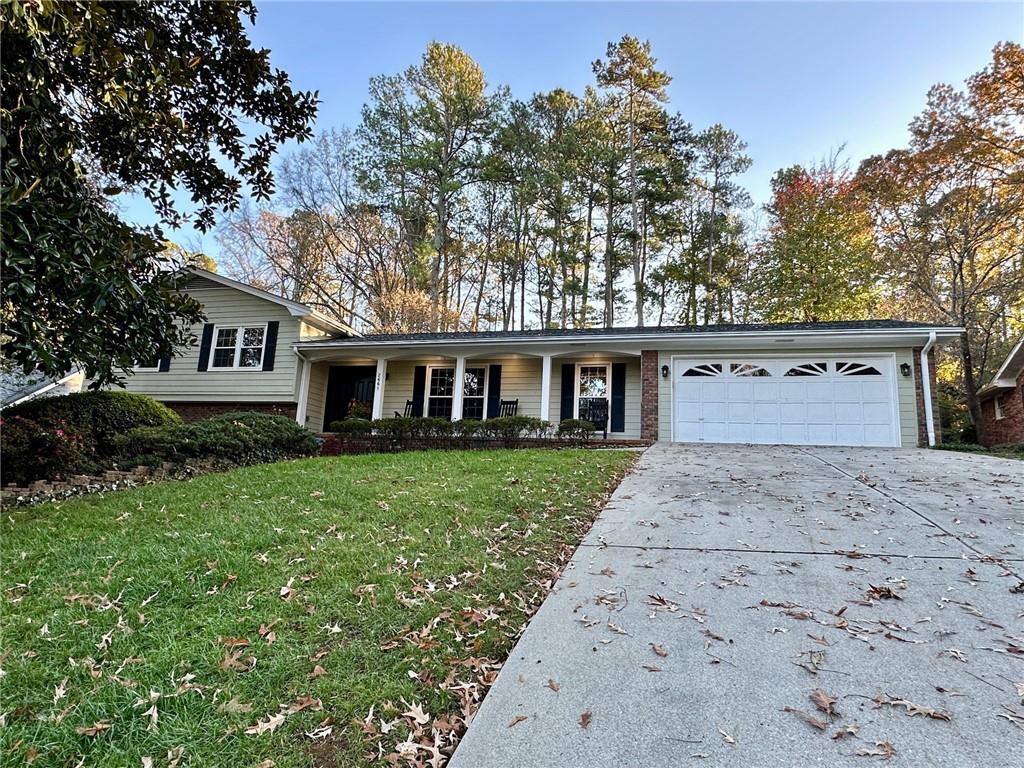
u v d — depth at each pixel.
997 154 16.34
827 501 5.32
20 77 4.19
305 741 2.04
